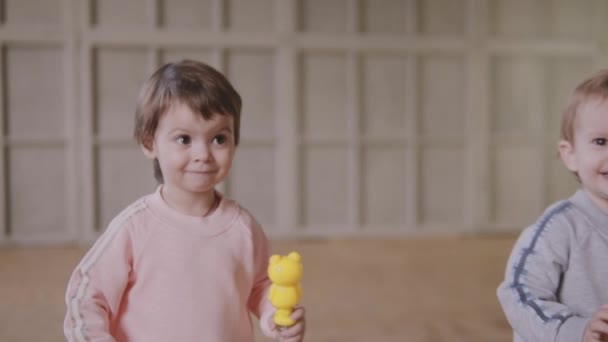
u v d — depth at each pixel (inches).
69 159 159.2
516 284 43.3
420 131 170.7
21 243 158.7
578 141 44.5
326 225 169.6
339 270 132.3
